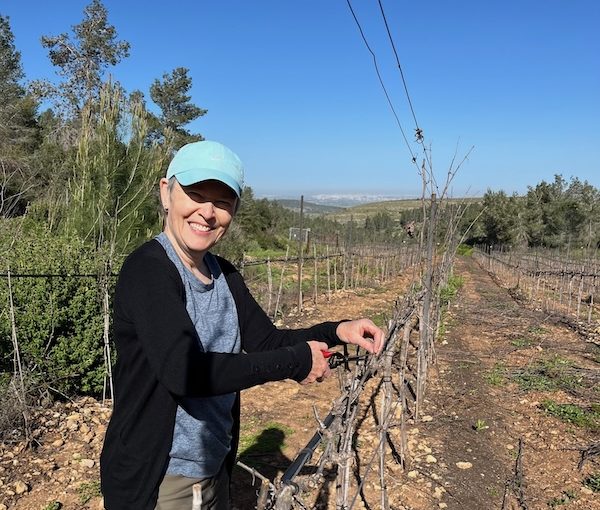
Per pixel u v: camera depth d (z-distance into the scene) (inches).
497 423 223.5
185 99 1291.8
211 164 61.8
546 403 246.7
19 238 241.8
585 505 161.6
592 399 255.3
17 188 464.8
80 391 223.0
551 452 198.4
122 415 63.4
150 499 64.2
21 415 186.2
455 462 184.9
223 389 56.3
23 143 821.9
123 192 300.7
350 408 94.7
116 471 63.9
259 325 78.2
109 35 1154.7
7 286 201.5
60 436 186.1
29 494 151.8
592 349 355.9
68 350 209.0
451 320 449.1
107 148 294.8
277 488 62.4
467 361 315.9
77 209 292.4
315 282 532.1
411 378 266.1
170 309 58.2
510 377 288.8
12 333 195.3
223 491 76.7
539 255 938.1
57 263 209.6
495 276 1043.3
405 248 986.1
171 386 55.4
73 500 149.6
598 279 687.7
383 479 132.0
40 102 1069.1
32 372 203.2
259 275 596.4
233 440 77.5
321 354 63.3
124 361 62.1
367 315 484.4
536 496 167.5
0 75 1083.3
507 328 428.5
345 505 98.0
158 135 1136.8
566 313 512.4
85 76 1133.7
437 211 227.0
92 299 214.1
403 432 175.0
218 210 64.3
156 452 63.1
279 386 254.1
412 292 219.0
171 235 66.4
